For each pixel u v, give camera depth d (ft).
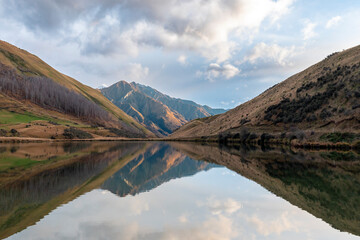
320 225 37.06
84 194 57.57
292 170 93.45
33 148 220.02
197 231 34.30
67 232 33.60
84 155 164.45
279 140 227.20
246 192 59.57
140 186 68.39
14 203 49.21
